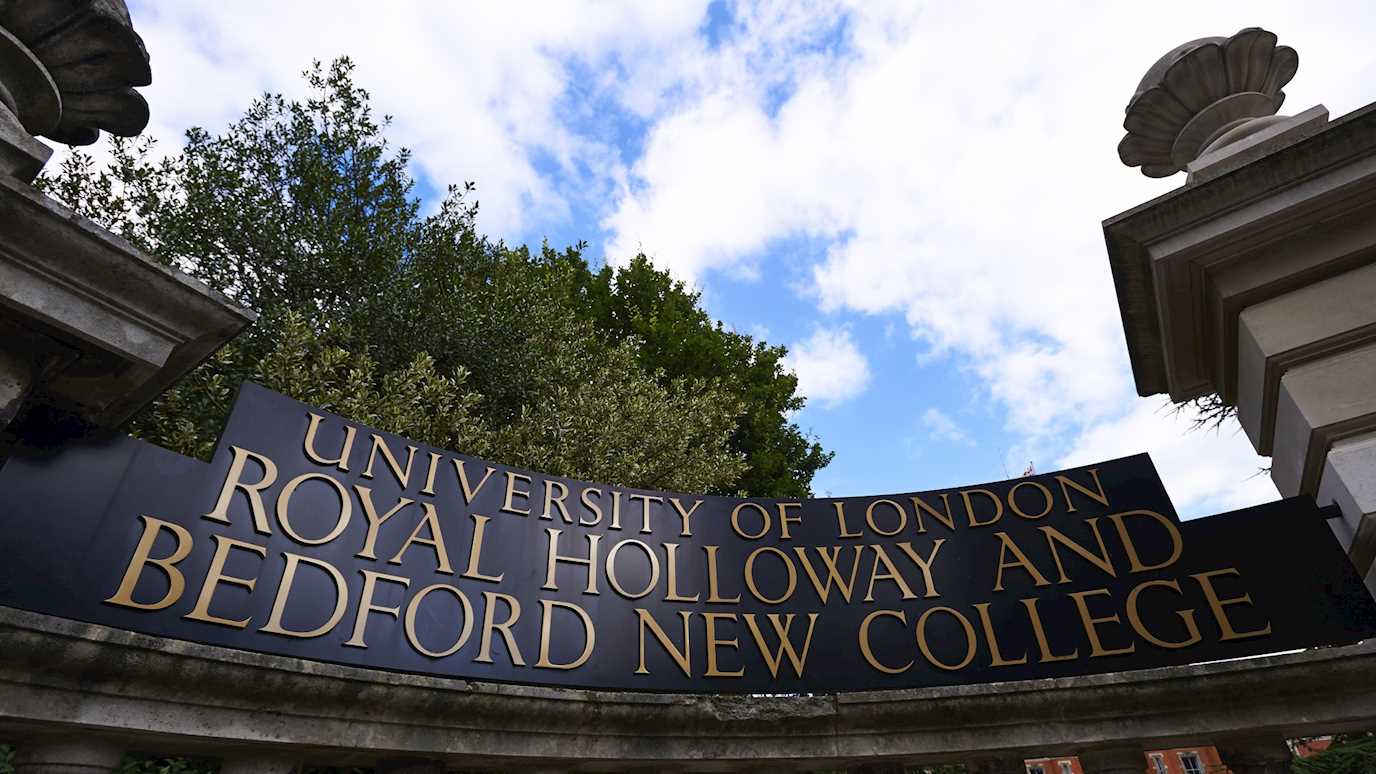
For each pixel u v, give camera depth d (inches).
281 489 122.0
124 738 92.4
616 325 566.6
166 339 98.6
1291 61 162.1
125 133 123.5
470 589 133.7
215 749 99.9
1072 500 158.6
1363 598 126.2
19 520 92.8
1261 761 122.5
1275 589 133.9
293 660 101.7
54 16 105.7
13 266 87.7
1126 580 145.2
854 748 126.2
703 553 157.1
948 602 150.0
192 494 111.7
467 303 347.6
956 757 131.8
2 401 89.0
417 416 271.9
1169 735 119.9
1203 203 139.3
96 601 95.3
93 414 106.0
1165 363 168.1
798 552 159.5
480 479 147.6
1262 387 142.2
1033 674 138.8
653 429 359.3
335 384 293.0
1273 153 132.8
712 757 124.3
